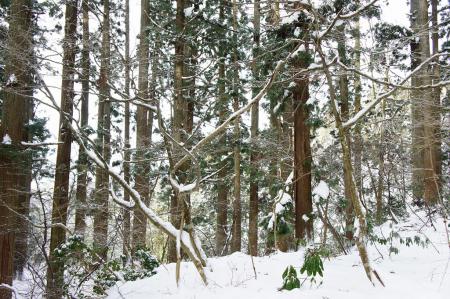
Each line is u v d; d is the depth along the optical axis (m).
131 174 12.43
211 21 13.99
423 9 14.03
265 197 16.98
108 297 7.84
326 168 12.09
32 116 13.07
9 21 8.15
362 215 6.82
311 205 10.11
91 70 8.41
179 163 8.04
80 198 10.64
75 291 8.38
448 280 6.70
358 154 11.89
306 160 10.16
